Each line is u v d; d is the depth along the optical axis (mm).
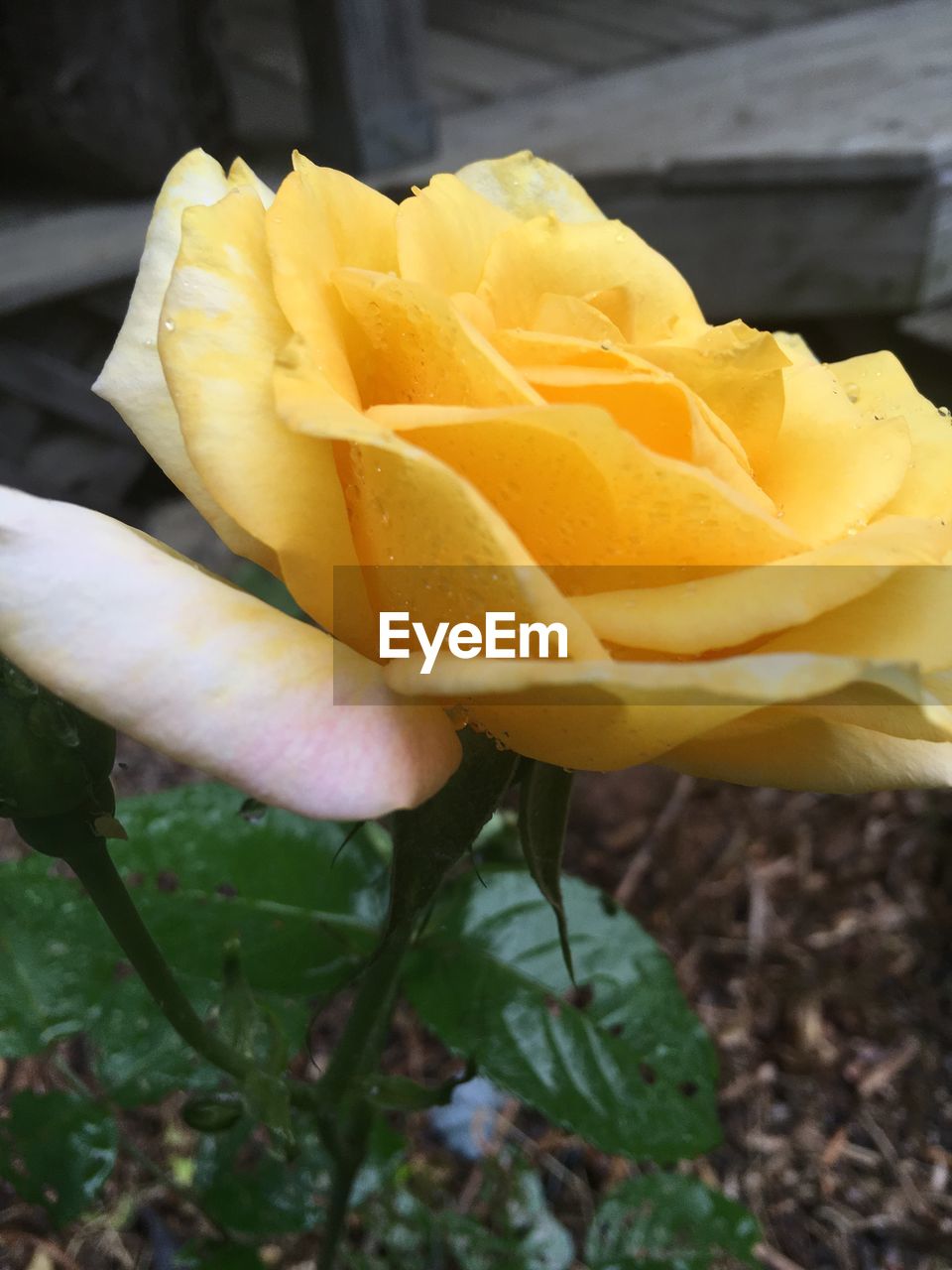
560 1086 178
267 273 101
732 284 522
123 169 539
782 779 107
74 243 500
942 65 653
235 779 86
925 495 115
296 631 96
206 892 176
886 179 473
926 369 527
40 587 89
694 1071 184
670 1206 209
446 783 109
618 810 412
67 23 501
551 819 111
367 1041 153
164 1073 170
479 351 90
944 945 372
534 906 191
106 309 508
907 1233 301
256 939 174
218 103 539
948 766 110
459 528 85
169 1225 269
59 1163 167
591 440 86
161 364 106
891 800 420
